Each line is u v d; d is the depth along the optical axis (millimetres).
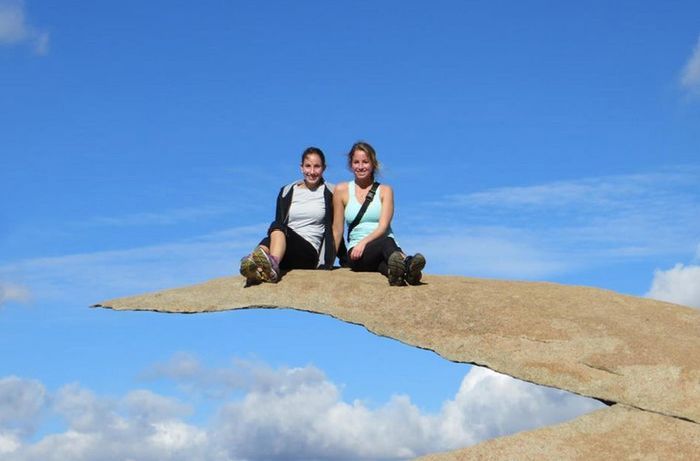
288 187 8898
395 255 8172
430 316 7824
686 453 6531
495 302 7969
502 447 6633
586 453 6570
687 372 7043
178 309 8383
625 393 6953
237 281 8789
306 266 8875
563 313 7828
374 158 8742
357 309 8008
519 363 7258
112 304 8672
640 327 7645
